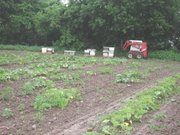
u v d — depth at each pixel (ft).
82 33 138.72
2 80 57.36
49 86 53.06
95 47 137.18
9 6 146.00
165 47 133.08
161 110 43.09
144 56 118.11
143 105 41.93
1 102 43.32
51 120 37.19
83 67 81.15
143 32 130.72
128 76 65.72
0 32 149.18
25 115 38.50
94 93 51.08
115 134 32.83
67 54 116.88
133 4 124.16
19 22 146.41
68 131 33.96
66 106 42.73
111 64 90.58
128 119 36.68
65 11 136.98
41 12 148.36
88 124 36.09
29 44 152.15
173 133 34.53
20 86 53.26
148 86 58.70
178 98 50.52
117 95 50.62
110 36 133.28
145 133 33.99
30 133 33.04
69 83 57.52
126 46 121.39
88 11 131.23
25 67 76.33
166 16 131.44
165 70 84.43
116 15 124.47
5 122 35.99
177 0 131.75
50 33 146.00
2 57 95.04
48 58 98.99
